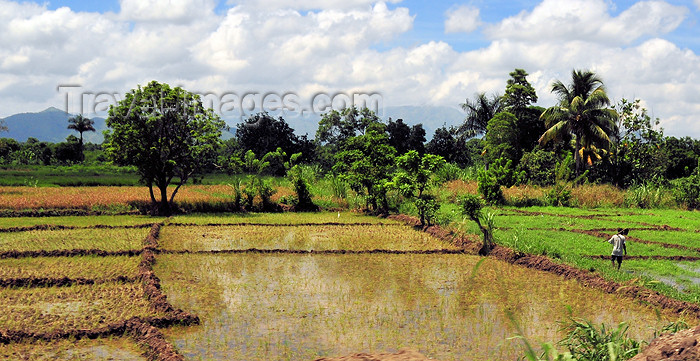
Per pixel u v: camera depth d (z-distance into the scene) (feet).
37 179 147.74
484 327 35.70
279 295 43.32
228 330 34.91
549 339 33.40
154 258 55.77
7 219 82.69
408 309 39.73
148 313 37.63
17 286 44.62
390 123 208.74
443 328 35.55
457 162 209.46
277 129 216.54
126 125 91.66
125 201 96.17
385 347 32.07
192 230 76.84
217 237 71.67
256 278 49.08
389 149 99.14
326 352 31.24
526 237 67.26
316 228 80.69
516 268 53.98
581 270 49.19
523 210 102.01
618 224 83.30
